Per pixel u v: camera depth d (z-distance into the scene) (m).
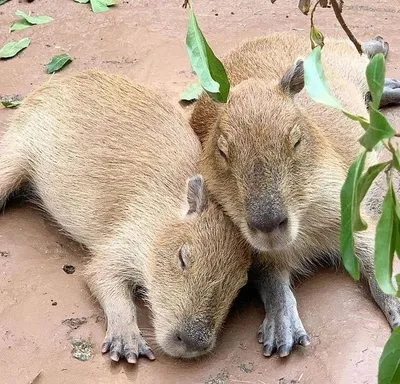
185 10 2.37
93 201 1.88
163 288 1.74
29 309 1.79
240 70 1.99
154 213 1.83
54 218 1.94
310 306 1.78
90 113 1.94
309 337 1.73
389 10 2.33
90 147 1.91
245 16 2.34
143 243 1.81
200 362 1.72
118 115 1.93
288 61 1.99
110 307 1.78
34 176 1.96
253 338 1.75
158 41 2.29
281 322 1.73
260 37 2.11
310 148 1.77
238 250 1.74
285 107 1.76
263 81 1.83
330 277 1.83
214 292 1.71
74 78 2.00
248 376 1.70
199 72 1.43
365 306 1.77
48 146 1.94
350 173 1.35
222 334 1.76
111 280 1.81
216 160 1.77
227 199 1.76
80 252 1.90
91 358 1.73
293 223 1.73
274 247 1.71
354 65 2.07
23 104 2.00
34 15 2.38
